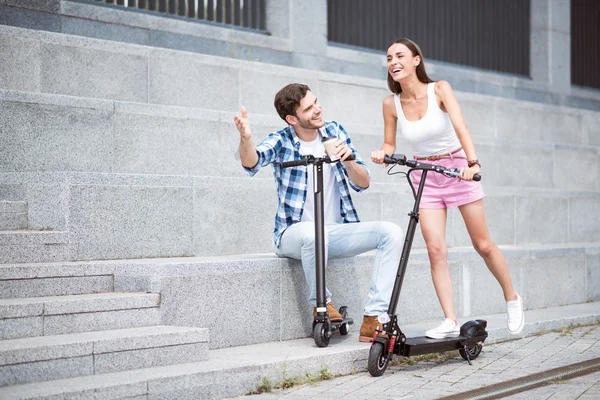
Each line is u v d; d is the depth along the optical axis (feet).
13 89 19.47
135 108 19.66
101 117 19.19
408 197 22.88
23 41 19.70
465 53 35.83
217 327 15.46
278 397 13.28
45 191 16.43
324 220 16.43
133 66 21.70
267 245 19.60
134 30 24.32
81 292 14.84
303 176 16.48
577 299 25.21
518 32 38.58
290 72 25.17
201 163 20.72
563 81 39.73
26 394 11.19
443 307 16.48
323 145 16.48
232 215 18.85
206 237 18.33
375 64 31.17
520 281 23.25
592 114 35.68
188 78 22.84
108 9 23.71
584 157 32.42
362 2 31.65
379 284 16.06
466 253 21.47
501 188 26.30
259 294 16.15
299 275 16.87
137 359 13.16
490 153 28.48
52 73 20.17
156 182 17.31
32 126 18.29
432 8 34.45
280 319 16.51
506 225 26.43
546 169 30.68
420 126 16.07
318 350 15.25
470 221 16.49
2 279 13.87
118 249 16.58
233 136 21.34
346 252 16.38
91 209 16.21
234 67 23.86
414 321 19.77
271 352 15.02
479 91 35.50
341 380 14.64
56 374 12.24
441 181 16.31
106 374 12.64
